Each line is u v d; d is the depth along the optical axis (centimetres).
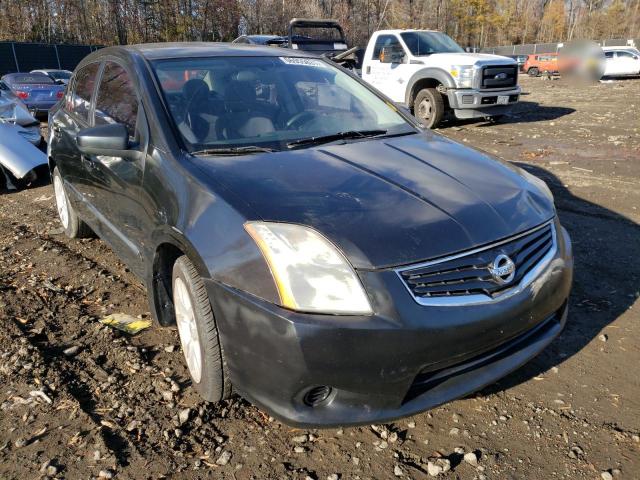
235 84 348
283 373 218
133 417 271
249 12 4312
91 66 444
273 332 217
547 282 254
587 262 429
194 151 293
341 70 407
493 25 6375
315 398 226
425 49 1192
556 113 1322
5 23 3728
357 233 225
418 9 5588
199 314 252
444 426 262
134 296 403
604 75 2680
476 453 245
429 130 368
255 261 226
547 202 284
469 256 231
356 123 354
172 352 328
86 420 269
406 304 216
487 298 230
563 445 248
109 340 339
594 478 230
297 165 278
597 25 7238
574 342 326
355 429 262
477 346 227
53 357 322
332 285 216
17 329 351
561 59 2538
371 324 212
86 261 470
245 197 246
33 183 761
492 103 1098
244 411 274
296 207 237
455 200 253
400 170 279
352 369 214
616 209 550
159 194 285
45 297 400
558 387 288
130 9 4006
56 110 513
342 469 238
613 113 1279
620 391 283
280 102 349
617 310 359
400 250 222
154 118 308
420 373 225
